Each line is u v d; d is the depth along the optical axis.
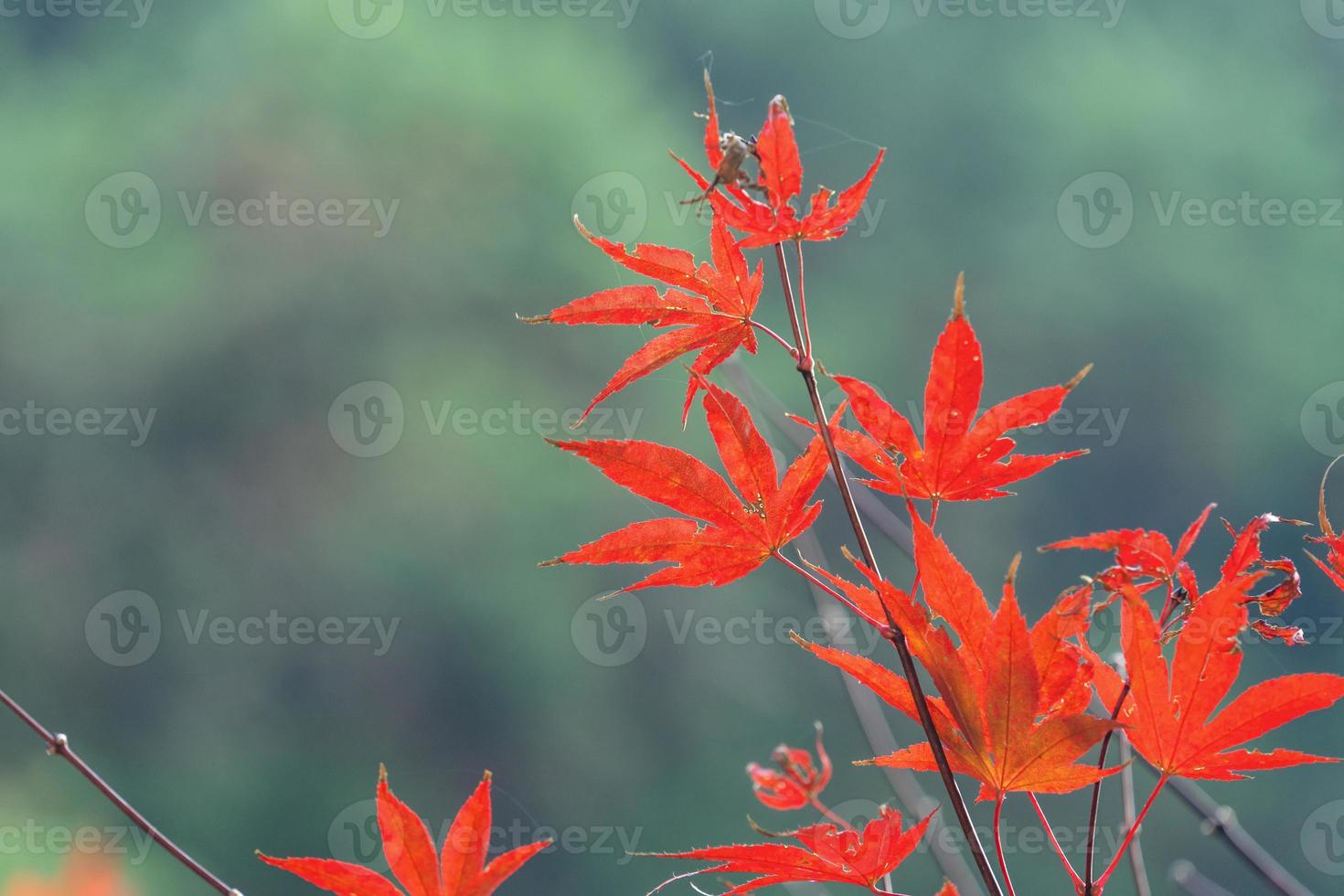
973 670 1.27
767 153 1.28
